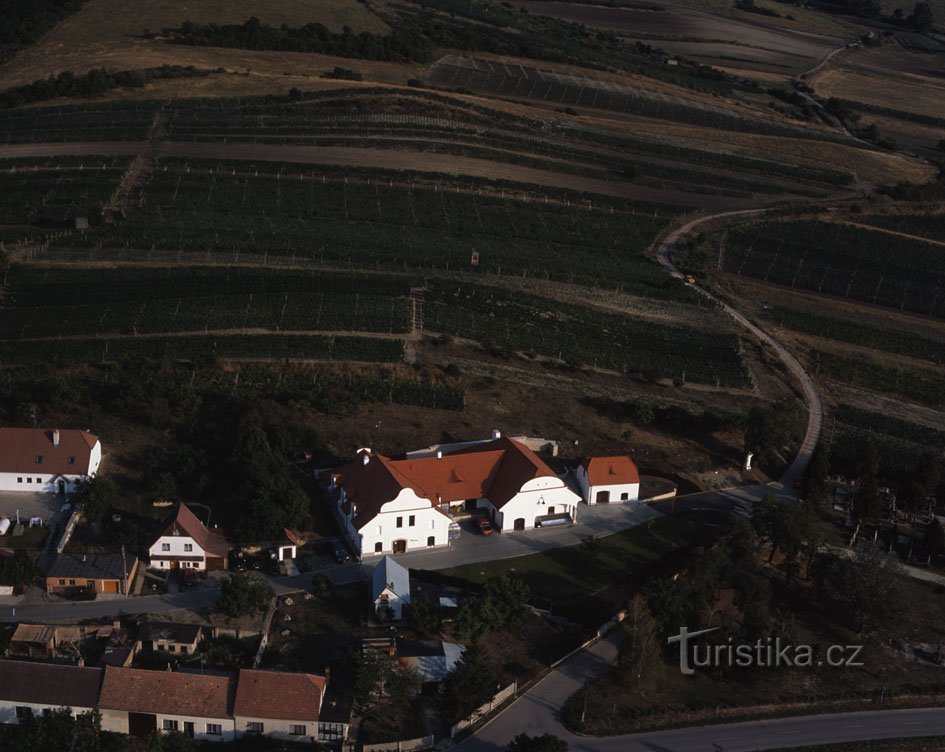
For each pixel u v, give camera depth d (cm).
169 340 19988
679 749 12788
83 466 16012
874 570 14988
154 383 18075
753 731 13225
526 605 14400
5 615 13725
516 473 16400
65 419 17412
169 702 12369
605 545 16062
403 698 12875
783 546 15662
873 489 17225
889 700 13975
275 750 12256
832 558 15525
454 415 18612
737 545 15500
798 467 18850
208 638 13638
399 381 19238
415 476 16275
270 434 17000
